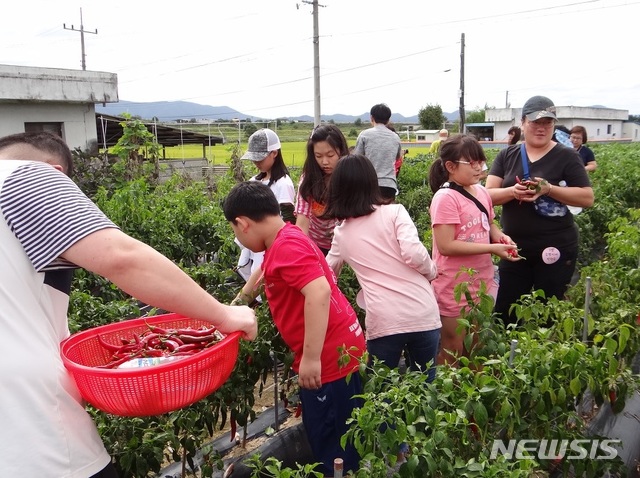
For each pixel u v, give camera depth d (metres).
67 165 2.27
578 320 3.61
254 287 3.43
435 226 3.99
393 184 7.43
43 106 15.62
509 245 4.00
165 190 11.32
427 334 3.50
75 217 1.85
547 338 3.13
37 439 1.87
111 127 21.41
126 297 5.68
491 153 26.00
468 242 3.99
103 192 8.34
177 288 1.95
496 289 4.25
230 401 3.64
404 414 2.63
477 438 2.81
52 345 1.98
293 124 89.94
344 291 4.54
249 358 3.62
